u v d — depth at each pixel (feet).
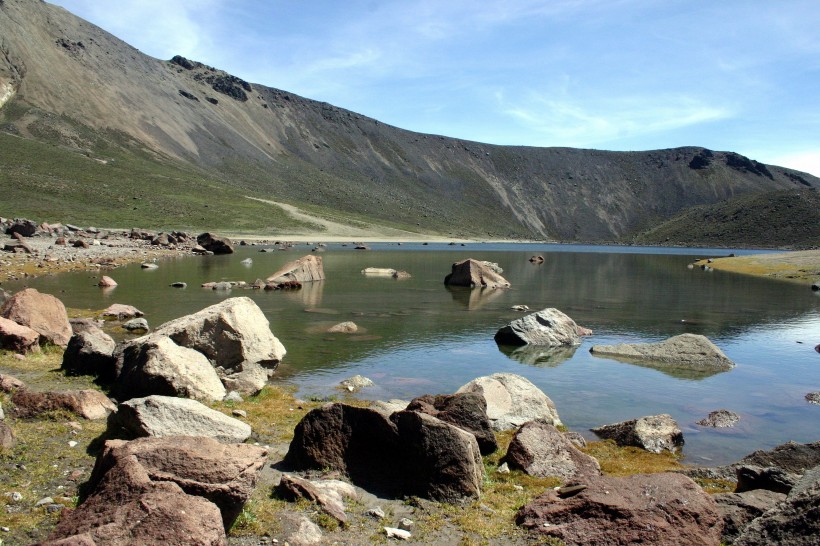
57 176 532.32
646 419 55.98
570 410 64.95
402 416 39.40
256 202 653.71
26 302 75.05
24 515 30.86
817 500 28.19
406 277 224.53
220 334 63.87
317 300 147.43
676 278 253.85
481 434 46.88
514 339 99.81
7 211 412.16
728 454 52.54
